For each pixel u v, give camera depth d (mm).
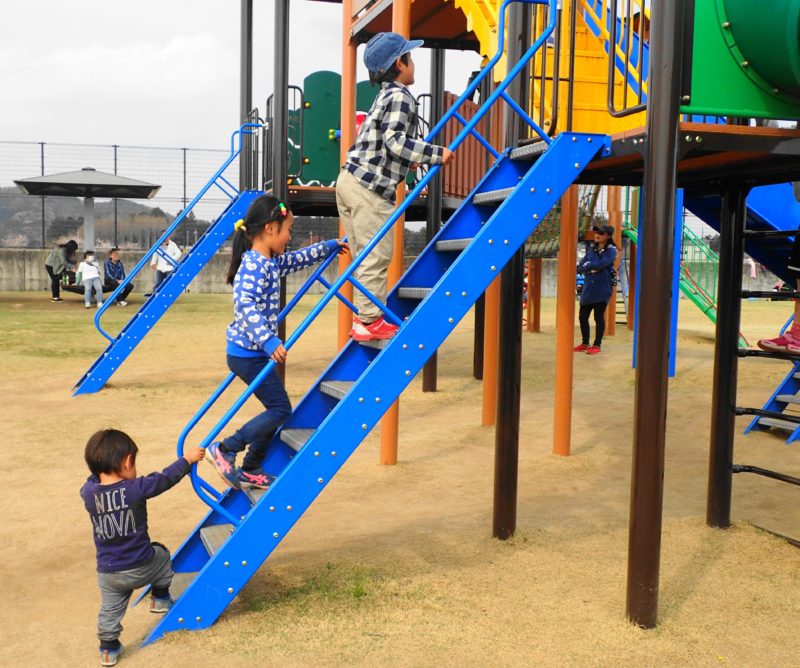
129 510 3125
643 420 3436
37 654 3240
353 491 5664
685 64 3342
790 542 4590
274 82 9711
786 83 3396
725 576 4090
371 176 4086
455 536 4680
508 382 4574
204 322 16734
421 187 3947
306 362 11539
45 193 22344
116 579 3129
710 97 3430
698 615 3617
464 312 3705
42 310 18766
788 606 3725
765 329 16609
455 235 4422
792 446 7121
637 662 3162
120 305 20359
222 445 3785
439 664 3117
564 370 6668
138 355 12094
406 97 3971
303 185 11055
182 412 8133
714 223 5883
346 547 4477
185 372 10594
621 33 5996
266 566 4160
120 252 24906
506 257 3746
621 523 4953
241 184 12328
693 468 6391
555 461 6520
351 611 3598
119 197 22828
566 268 6570
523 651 3232
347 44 8156
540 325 17375
